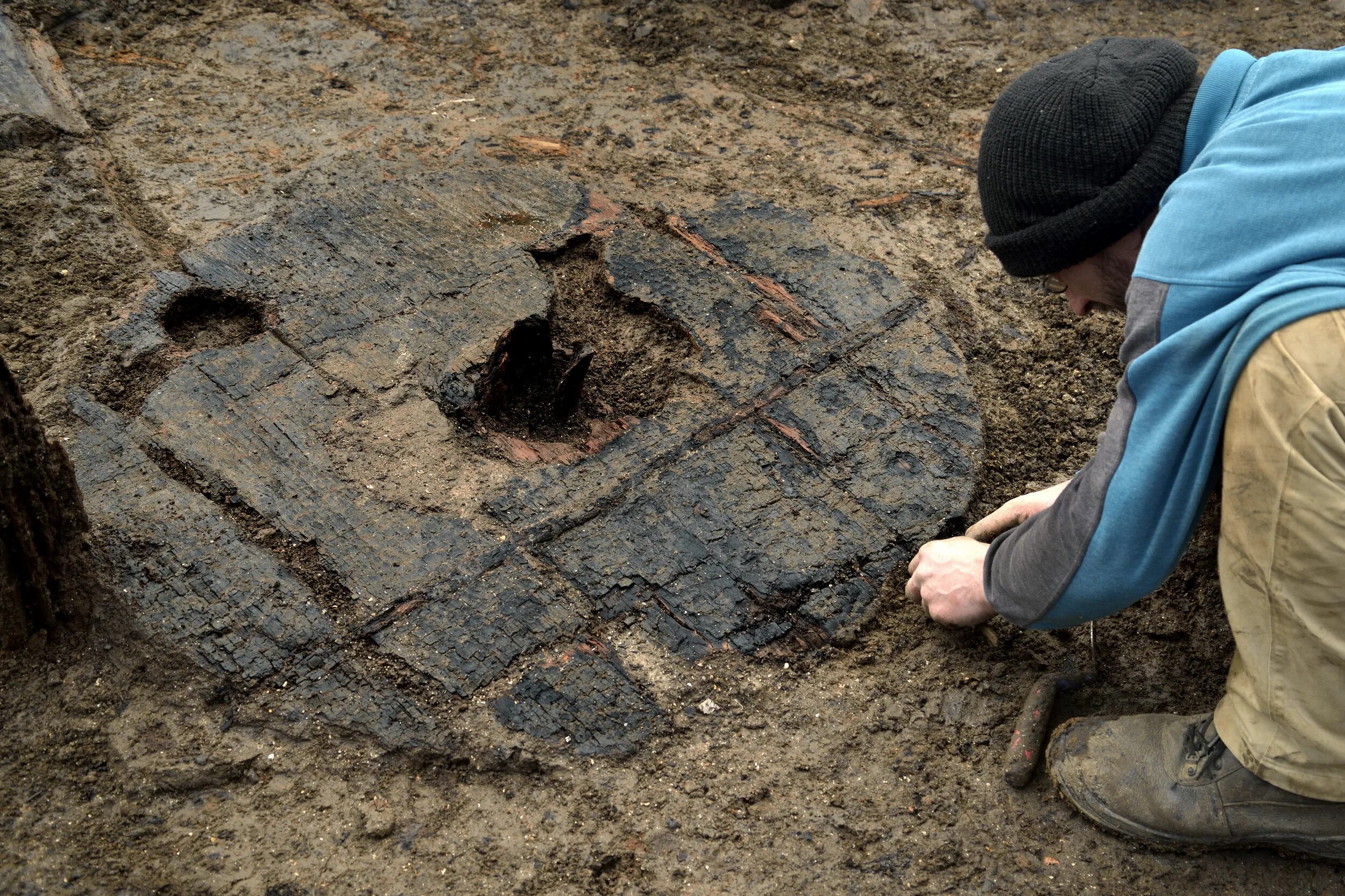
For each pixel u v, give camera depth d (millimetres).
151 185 3086
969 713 2088
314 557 2211
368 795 1932
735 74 3771
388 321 2672
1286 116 1449
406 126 3402
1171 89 1532
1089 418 2658
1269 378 1442
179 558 2178
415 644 2100
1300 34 3910
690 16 3994
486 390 2523
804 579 2264
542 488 2369
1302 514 1474
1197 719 1873
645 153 3367
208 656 2051
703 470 2436
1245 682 1729
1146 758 1856
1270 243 1434
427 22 3910
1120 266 1661
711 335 2727
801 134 3506
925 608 2246
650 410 2604
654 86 3689
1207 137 1531
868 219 3146
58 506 1935
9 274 2758
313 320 2664
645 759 2004
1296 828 1760
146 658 2047
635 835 1898
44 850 1813
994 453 2561
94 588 2082
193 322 2732
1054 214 1564
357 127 3385
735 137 3475
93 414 2420
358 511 2291
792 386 2627
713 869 1858
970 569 2074
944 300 2887
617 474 2414
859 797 1963
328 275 2783
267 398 2482
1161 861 1867
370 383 2527
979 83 3770
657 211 3096
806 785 1979
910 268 2977
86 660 2043
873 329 2773
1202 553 2283
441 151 3301
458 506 2318
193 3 3875
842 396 2613
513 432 2531
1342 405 1421
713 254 2955
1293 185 1421
